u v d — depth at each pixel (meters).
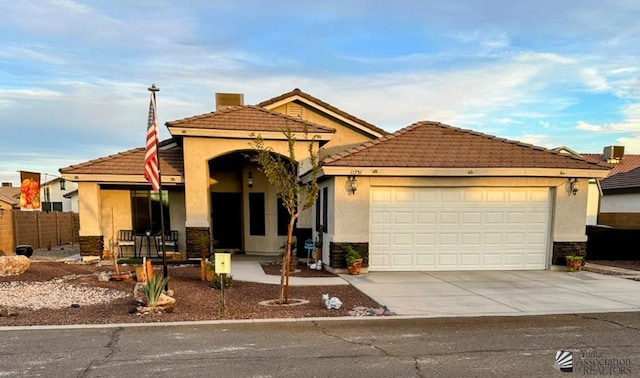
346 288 8.69
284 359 4.69
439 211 10.98
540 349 5.07
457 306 7.11
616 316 6.57
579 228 11.21
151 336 5.44
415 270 10.95
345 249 10.57
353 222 10.61
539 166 10.84
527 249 11.24
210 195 14.50
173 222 14.46
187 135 12.35
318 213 12.55
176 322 6.01
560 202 11.15
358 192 10.59
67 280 9.54
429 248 10.99
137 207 14.32
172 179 12.92
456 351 4.99
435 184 10.84
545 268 11.29
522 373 4.35
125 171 13.09
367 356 4.80
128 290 8.40
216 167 15.31
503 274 10.47
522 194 11.17
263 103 15.36
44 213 19.08
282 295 7.38
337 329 5.82
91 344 5.11
